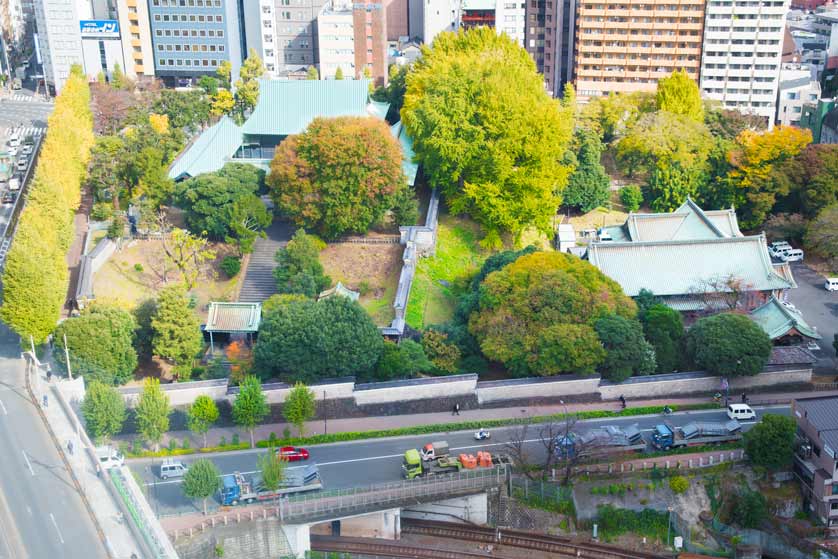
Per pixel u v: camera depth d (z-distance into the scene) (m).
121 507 151.00
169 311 194.62
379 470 175.00
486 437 185.75
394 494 165.62
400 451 181.12
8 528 145.75
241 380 193.38
